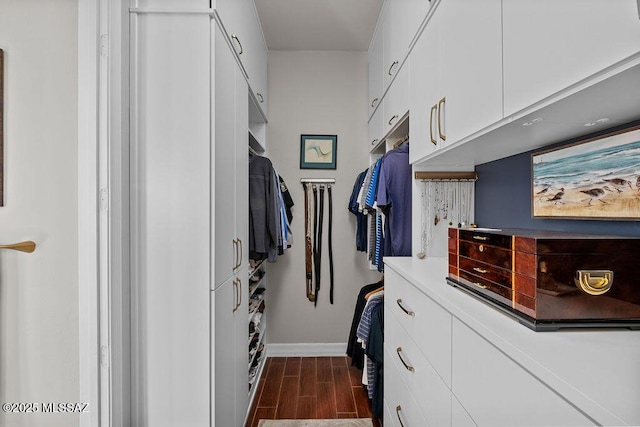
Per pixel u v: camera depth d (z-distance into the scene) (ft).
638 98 2.26
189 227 4.22
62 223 3.96
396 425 4.68
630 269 2.28
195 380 4.22
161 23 4.21
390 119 6.72
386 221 6.31
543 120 2.82
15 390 4.03
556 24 2.27
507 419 2.08
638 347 1.99
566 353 1.90
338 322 9.48
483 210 5.37
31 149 3.96
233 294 5.24
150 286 4.23
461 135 3.66
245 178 6.03
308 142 9.42
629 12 1.77
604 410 1.39
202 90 4.21
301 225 9.46
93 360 3.89
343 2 7.19
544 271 2.23
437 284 3.58
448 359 2.94
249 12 6.44
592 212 3.14
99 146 3.89
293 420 6.37
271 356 9.35
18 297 4.00
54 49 3.93
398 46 6.09
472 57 3.42
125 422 4.10
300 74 9.41
